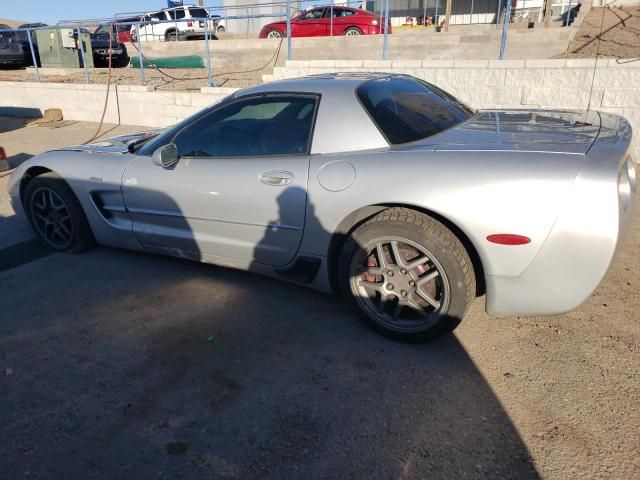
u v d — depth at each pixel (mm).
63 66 15195
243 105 3201
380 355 2656
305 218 2844
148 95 10164
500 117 3207
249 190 2994
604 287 3305
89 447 2088
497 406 2246
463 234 2531
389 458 1985
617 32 11086
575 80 6551
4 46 15727
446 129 2943
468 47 10602
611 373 2438
